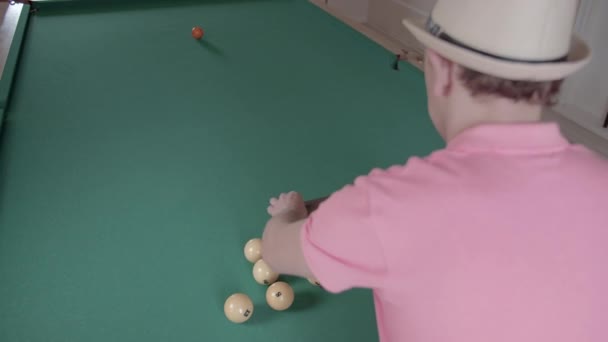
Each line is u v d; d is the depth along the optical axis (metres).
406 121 2.17
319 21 3.17
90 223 1.54
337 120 2.16
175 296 1.30
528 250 0.65
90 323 1.23
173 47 2.75
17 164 1.78
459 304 0.65
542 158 0.69
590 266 0.67
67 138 1.95
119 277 1.36
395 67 2.57
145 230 1.52
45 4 3.08
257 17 3.20
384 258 0.67
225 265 1.41
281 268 0.88
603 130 3.01
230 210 1.62
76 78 2.38
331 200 0.72
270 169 1.84
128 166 1.81
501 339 0.66
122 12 3.17
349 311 1.29
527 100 0.71
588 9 2.97
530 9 0.65
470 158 0.69
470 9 0.69
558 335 0.67
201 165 1.84
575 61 0.71
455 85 0.74
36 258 1.41
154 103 2.23
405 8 4.68
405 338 0.73
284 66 2.59
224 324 1.24
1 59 2.38
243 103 2.26
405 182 0.68
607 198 0.68
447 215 0.65
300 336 1.21
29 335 1.19
